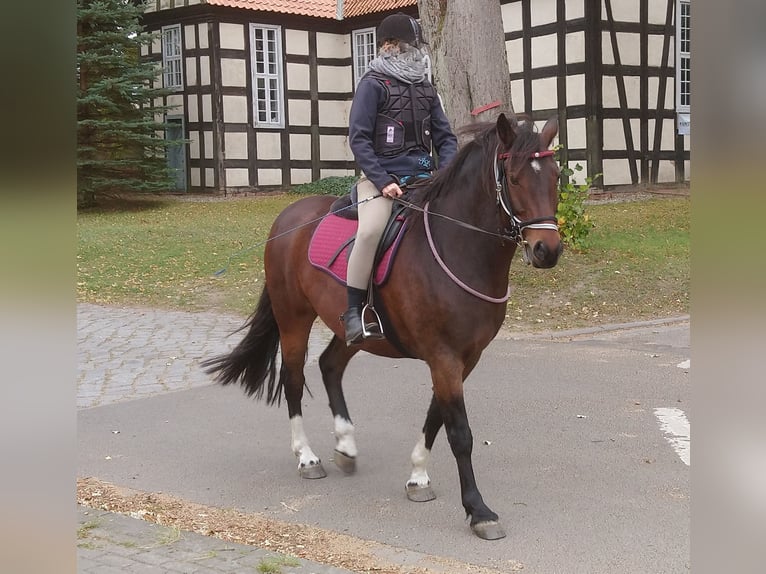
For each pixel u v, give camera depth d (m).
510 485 5.01
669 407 6.64
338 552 4.03
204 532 4.32
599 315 10.59
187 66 26.33
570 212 12.85
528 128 3.93
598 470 5.24
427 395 7.27
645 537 4.16
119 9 21.80
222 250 15.98
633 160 21.14
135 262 15.26
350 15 27.27
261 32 26.55
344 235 4.90
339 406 5.45
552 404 6.83
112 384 7.98
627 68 20.80
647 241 14.11
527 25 21.53
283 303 5.45
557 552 4.01
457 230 4.24
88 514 4.55
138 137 21.98
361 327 4.50
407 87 4.64
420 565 3.86
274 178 27.00
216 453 5.86
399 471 5.38
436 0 12.60
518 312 10.79
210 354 9.19
